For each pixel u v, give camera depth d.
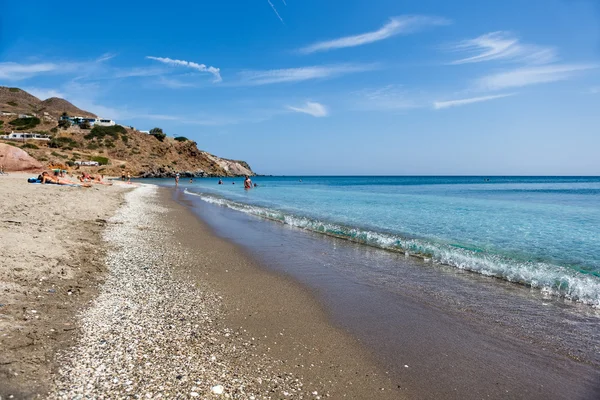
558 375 4.55
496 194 48.94
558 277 8.92
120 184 54.66
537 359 4.95
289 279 8.64
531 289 8.06
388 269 9.72
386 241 13.39
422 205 29.67
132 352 4.41
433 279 8.80
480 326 6.05
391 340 5.45
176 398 3.54
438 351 5.13
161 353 4.48
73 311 5.46
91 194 26.31
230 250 11.77
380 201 34.12
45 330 4.66
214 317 5.98
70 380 3.63
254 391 3.87
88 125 131.38
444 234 15.16
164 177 123.69
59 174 43.28
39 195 20.02
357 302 7.12
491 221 19.41
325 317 6.30
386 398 3.95
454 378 4.43
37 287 6.18
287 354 4.85
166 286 7.43
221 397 3.66
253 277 8.70
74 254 8.83
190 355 4.52
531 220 19.92
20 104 187.50
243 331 5.51
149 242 12.00
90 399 3.35
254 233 15.42
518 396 4.08
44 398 3.29
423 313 6.60
